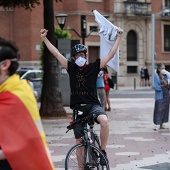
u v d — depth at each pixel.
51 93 16.38
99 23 8.52
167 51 47.62
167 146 10.74
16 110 3.19
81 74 6.91
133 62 44.66
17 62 3.36
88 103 6.90
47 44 7.02
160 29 46.78
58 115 16.33
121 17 43.56
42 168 3.21
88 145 6.70
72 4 41.06
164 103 13.53
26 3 16.00
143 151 10.05
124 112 19.14
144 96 30.88
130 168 8.30
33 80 25.52
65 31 26.42
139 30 44.91
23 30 38.94
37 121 3.26
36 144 3.20
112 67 8.27
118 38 7.10
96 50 42.69
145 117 17.17
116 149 10.28
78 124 6.92
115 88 41.56
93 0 42.19
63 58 7.04
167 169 8.23
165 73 13.43
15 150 3.14
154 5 46.19
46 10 16.36
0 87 3.25
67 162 6.63
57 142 11.21
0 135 3.16
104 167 6.88
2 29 38.81
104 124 6.82
